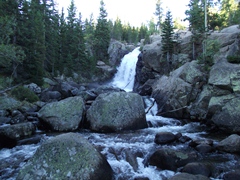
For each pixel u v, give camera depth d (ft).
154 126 53.57
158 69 98.07
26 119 57.16
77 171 21.53
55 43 129.39
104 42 173.88
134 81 122.62
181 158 28.14
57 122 49.11
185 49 90.68
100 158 23.90
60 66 131.34
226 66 55.83
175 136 38.22
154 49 102.22
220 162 28.37
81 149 23.32
